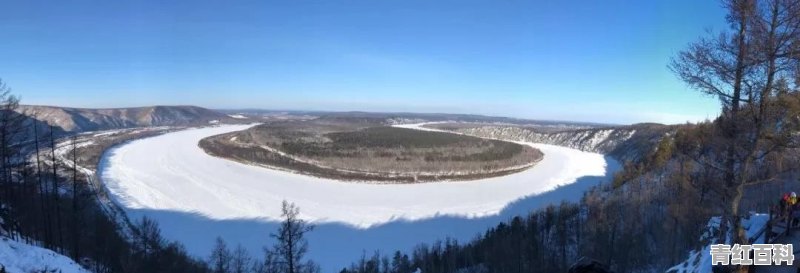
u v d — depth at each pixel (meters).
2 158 38.28
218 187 128.62
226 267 63.50
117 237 59.09
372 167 163.12
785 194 20.84
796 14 14.00
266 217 100.06
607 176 155.88
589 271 12.42
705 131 19.48
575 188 137.12
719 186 18.00
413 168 163.12
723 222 17.98
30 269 24.81
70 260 29.58
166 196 114.69
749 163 16.47
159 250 57.44
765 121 15.29
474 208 112.31
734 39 15.40
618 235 59.75
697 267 21.14
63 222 50.28
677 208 44.47
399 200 121.38
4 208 39.03
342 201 118.69
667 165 82.56
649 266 52.59
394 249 82.50
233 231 89.75
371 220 100.38
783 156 16.19
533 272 58.28
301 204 113.38
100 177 129.12
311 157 177.62
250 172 153.88
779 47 14.44
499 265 60.97
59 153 154.25
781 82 14.73
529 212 94.19
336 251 80.75
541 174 165.38
